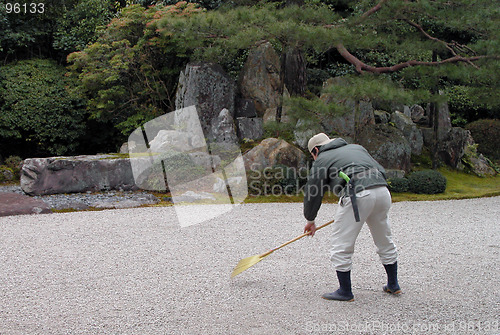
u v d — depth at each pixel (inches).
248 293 141.8
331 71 505.7
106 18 502.0
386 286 144.1
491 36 341.7
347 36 322.0
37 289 146.0
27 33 507.5
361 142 378.0
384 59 501.7
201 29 336.8
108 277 157.5
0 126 444.1
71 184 327.3
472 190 374.6
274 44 453.4
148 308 129.4
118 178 334.6
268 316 123.8
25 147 485.7
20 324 119.0
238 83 435.5
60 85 469.1
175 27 332.8
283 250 193.0
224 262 175.6
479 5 341.4
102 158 339.6
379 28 398.3
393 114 436.8
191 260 177.8
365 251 192.4
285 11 338.6
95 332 113.9
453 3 342.6
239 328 116.0
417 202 324.2
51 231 225.8
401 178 360.8
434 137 413.4
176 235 217.6
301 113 321.4
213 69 396.2
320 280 155.1
